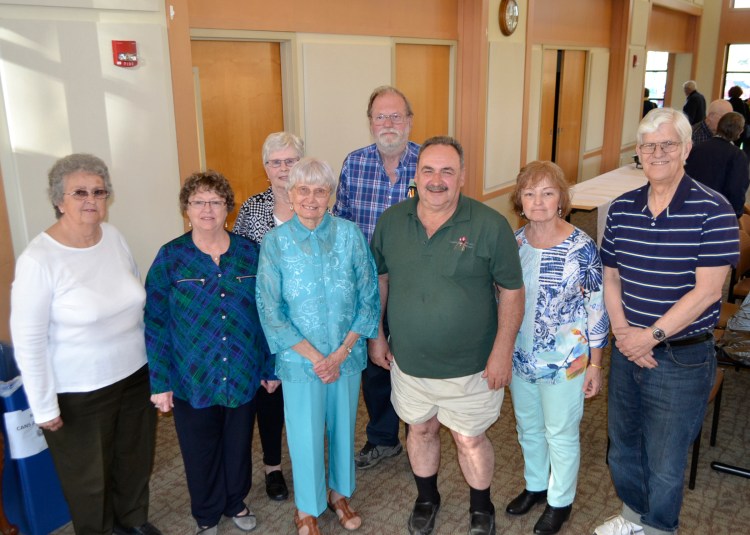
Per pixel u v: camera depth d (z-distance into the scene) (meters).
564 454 2.25
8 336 2.72
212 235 2.08
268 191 2.49
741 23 12.53
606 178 6.32
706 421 3.19
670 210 1.86
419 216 2.06
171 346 2.10
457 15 5.66
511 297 2.02
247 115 4.07
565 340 2.12
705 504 2.54
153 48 3.11
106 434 2.08
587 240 2.07
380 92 2.54
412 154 2.62
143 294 2.09
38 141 2.82
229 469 2.29
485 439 2.24
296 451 2.20
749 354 2.55
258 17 3.90
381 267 2.24
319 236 2.05
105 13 2.94
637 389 2.11
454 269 1.99
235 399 2.12
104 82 2.98
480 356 2.09
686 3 11.60
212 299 2.06
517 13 6.16
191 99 3.32
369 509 2.54
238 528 2.42
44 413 1.89
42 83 2.79
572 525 2.42
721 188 4.54
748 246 3.69
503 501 2.58
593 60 8.66
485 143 6.10
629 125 10.04
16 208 2.81
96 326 1.95
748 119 10.60
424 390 2.17
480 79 5.75
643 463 2.21
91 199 1.88
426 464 2.34
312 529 2.30
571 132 8.62
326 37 4.40
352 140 4.75
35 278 1.83
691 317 1.85
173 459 2.90
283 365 2.12
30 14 2.72
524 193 2.04
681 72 13.21
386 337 2.53
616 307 2.07
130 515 2.29
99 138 3.01
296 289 2.04
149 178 3.23
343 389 2.20
